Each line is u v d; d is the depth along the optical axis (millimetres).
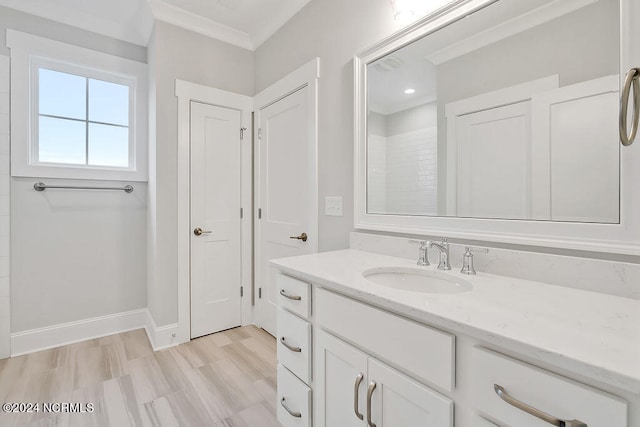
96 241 2340
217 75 2414
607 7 858
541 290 875
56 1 2092
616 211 848
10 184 2021
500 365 595
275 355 2072
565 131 936
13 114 2018
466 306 737
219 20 2303
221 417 1468
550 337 564
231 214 2492
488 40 1113
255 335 2385
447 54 1235
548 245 958
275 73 2320
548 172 972
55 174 2158
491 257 1078
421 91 1330
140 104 2467
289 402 1222
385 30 1480
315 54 1920
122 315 2445
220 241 2439
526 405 555
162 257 2170
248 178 2574
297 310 1167
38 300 2129
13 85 2014
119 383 1729
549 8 968
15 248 2047
